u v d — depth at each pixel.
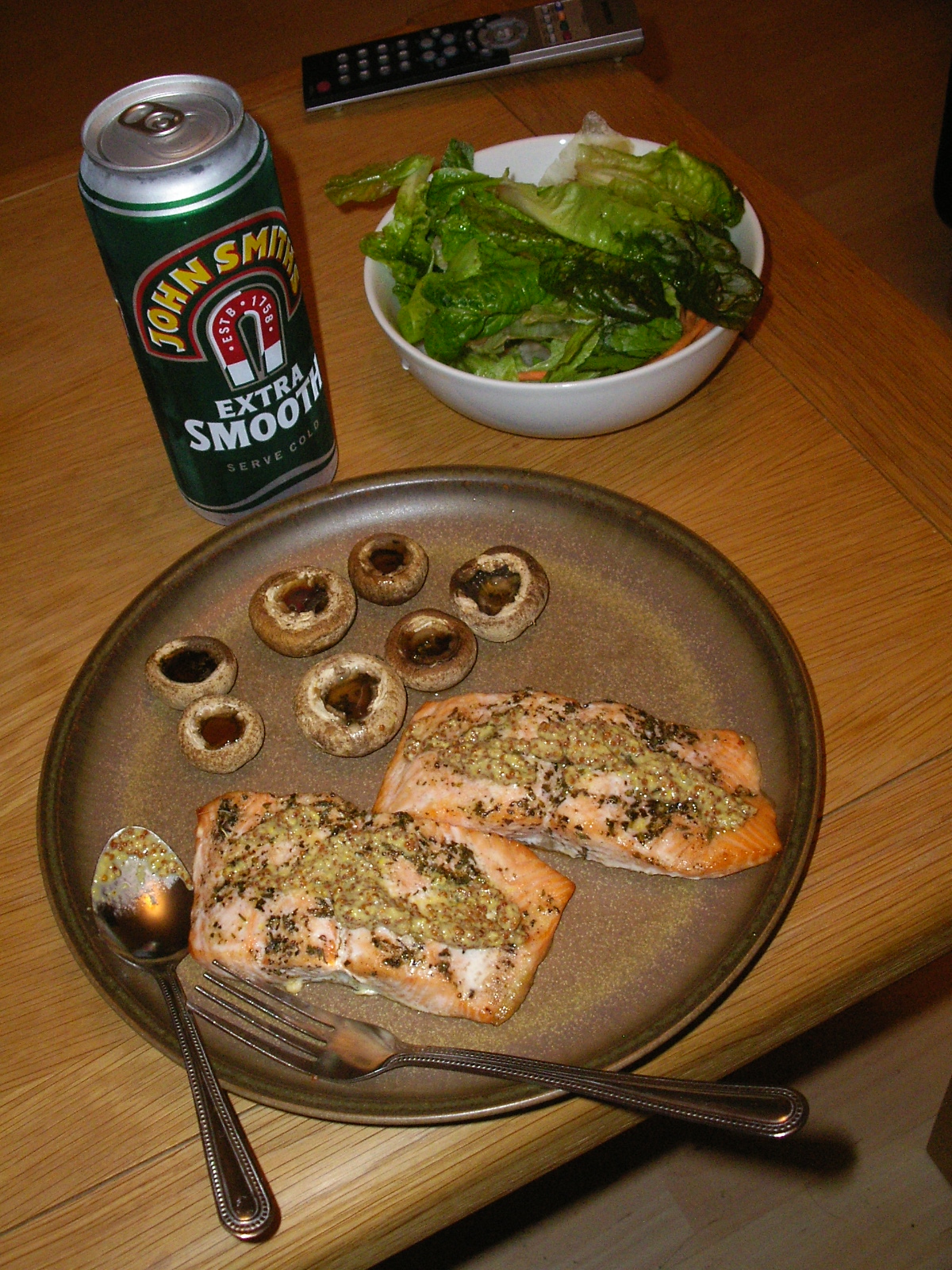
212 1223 0.35
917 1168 0.67
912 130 1.25
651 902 0.40
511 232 0.49
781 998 0.38
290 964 0.39
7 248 0.63
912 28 1.35
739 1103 0.33
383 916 0.39
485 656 0.46
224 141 0.39
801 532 0.48
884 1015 0.72
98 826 0.43
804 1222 0.66
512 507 0.49
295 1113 0.35
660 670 0.45
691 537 0.46
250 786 0.44
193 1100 0.36
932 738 0.42
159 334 0.42
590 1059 0.36
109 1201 0.35
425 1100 0.36
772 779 0.42
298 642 0.46
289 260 0.43
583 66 0.67
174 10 1.45
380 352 0.56
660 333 0.49
